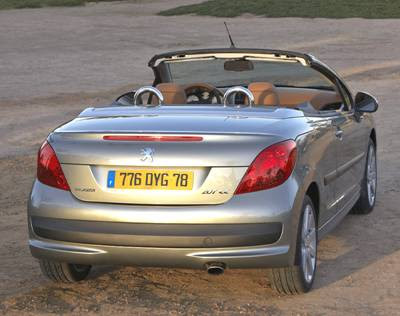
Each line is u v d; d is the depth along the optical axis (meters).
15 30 46.16
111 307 6.12
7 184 11.33
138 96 6.83
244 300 6.25
